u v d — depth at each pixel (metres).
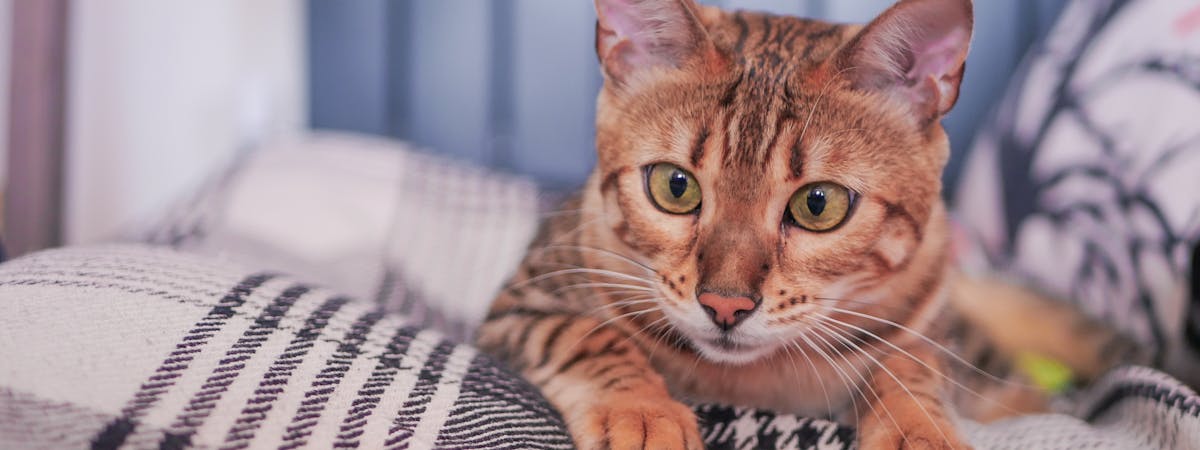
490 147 0.75
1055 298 0.50
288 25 0.78
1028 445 0.38
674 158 0.38
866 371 0.41
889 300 0.41
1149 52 0.48
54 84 0.63
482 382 0.34
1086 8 0.54
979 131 0.66
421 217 0.56
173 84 0.77
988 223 0.56
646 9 0.39
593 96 0.75
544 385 0.39
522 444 0.33
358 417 0.32
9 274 0.33
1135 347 0.45
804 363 0.41
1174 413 0.36
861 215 0.38
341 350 0.33
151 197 0.78
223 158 0.79
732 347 0.38
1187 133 0.44
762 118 0.38
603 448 0.35
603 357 0.39
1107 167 0.48
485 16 0.74
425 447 0.32
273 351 0.32
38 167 0.61
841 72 0.38
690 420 0.36
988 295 0.50
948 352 0.43
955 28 0.38
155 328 0.32
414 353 0.34
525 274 0.45
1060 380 0.49
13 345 0.30
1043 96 0.54
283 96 0.78
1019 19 0.69
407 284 0.51
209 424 0.30
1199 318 0.42
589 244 0.42
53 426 0.29
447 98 0.75
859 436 0.37
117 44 0.75
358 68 0.74
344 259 0.50
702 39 0.39
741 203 0.37
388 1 0.73
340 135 0.73
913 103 0.39
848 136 0.38
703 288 0.37
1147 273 0.45
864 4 0.70
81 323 0.31
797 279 0.38
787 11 0.71
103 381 0.30
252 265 0.39
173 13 0.76
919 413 0.37
